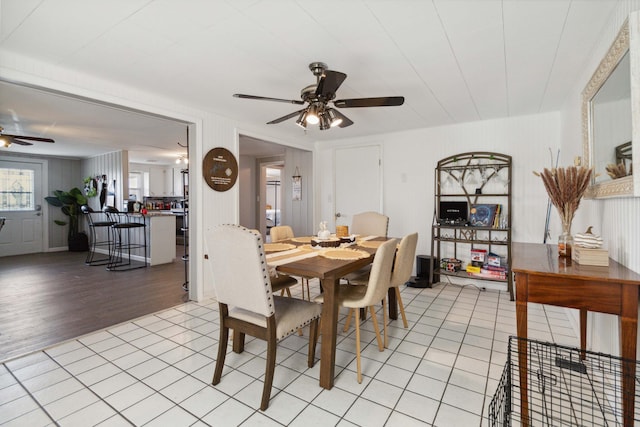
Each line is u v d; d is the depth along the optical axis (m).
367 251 2.50
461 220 3.97
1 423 1.59
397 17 1.79
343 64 2.39
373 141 4.88
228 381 1.98
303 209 5.60
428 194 4.41
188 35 1.98
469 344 2.45
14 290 3.94
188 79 2.68
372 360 2.23
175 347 2.42
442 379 1.99
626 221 1.63
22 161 6.54
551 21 1.84
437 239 4.10
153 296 3.70
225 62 2.36
